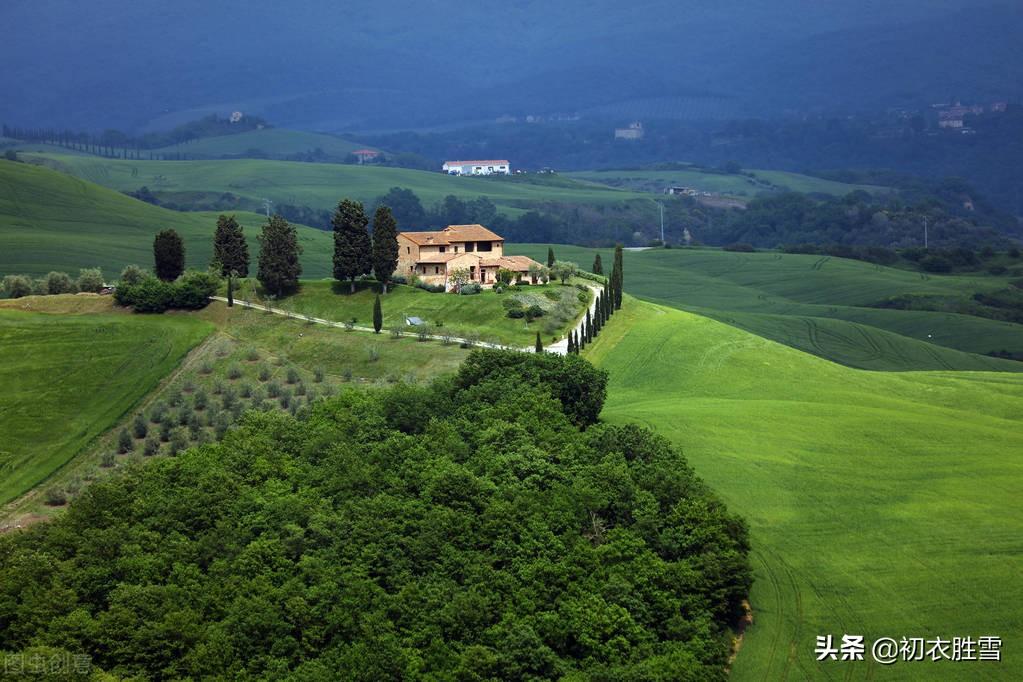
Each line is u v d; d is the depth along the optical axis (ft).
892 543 440.86
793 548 437.58
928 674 363.56
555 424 499.51
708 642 365.81
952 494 484.33
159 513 428.56
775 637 383.45
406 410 516.73
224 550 404.16
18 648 358.64
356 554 395.34
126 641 353.92
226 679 341.21
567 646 365.81
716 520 416.87
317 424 514.27
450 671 342.85
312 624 363.97
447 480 429.79
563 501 423.64
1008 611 394.32
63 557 405.18
